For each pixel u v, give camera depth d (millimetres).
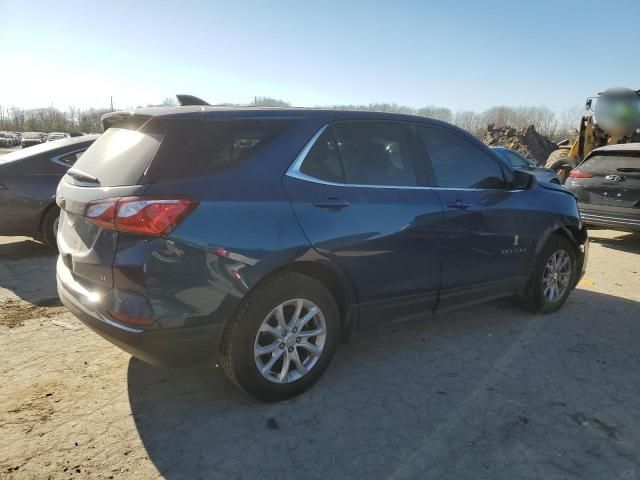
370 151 3348
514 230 4133
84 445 2570
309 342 3107
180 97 3447
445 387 3287
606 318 4645
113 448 2557
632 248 8094
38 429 2688
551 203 4496
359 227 3104
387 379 3375
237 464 2475
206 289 2598
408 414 2957
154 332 2529
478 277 3943
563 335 4211
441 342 4020
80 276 2764
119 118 3049
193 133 2701
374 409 2998
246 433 2723
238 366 2803
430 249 3523
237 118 2867
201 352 2689
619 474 2480
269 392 2953
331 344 3170
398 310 3479
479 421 2904
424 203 3484
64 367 3371
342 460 2531
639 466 2543
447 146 3840
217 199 2639
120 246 2529
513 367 3598
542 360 3723
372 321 3371
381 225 3207
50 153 6094
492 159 4133
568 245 4734
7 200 5770
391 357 3719
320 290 3031
